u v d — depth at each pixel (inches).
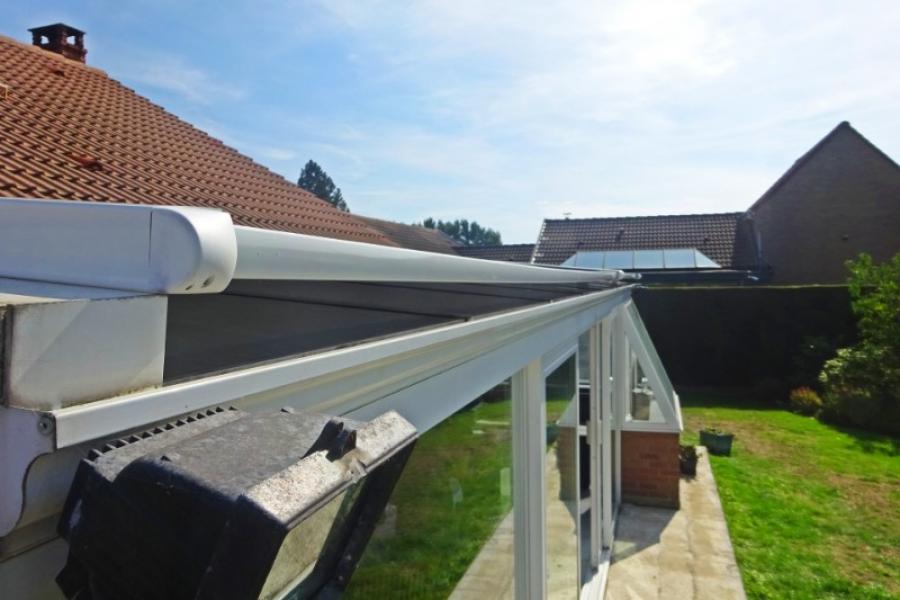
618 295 264.4
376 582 67.8
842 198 869.2
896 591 233.8
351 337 46.9
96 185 157.6
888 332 521.3
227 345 40.4
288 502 24.2
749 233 915.4
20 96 230.2
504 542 109.3
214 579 23.3
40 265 33.1
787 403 595.5
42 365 25.0
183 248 29.0
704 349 660.7
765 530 291.0
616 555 263.0
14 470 24.7
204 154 316.8
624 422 320.8
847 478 367.6
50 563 27.7
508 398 111.0
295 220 286.4
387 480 35.3
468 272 63.5
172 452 26.9
